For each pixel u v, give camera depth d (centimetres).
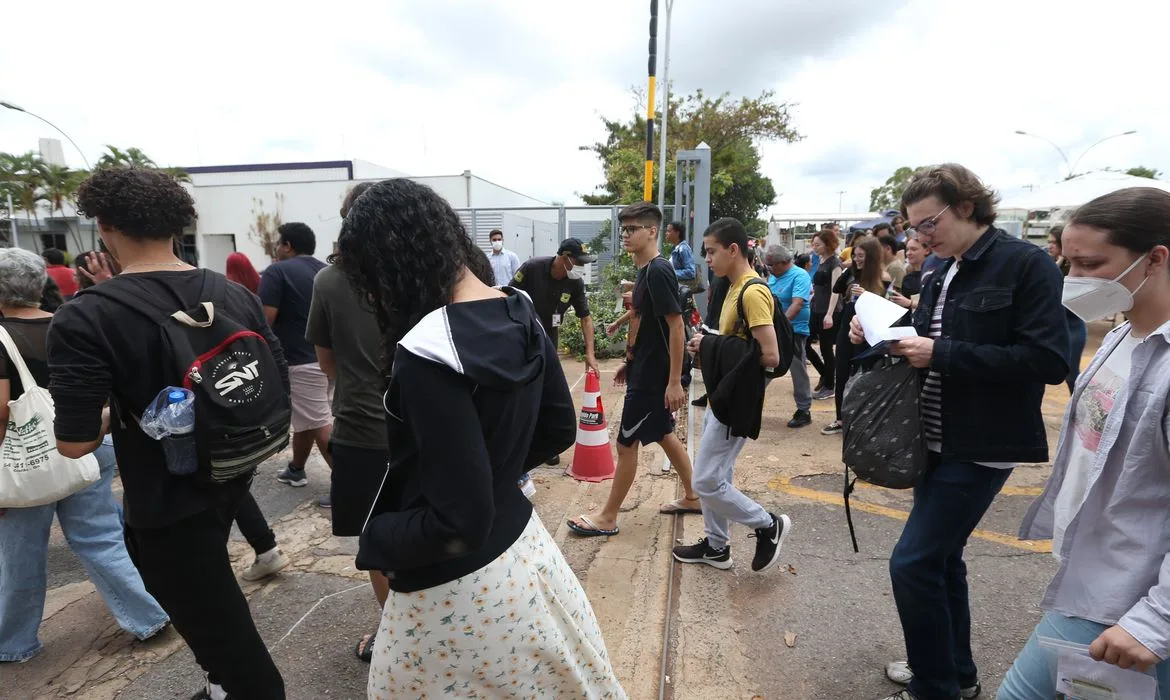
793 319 557
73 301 168
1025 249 189
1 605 261
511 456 131
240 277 530
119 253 188
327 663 262
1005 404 194
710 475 302
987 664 260
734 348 287
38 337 238
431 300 125
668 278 322
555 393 152
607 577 321
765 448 524
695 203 882
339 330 243
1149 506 135
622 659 260
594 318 966
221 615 192
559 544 355
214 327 185
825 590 315
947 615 212
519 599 132
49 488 233
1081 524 147
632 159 2206
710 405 296
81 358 165
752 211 3253
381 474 250
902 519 395
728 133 2477
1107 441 141
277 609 300
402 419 121
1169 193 137
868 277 488
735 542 364
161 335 173
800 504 417
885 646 272
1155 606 125
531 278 477
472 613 128
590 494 427
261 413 188
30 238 2655
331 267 251
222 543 194
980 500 202
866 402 212
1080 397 158
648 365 340
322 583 322
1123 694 131
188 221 195
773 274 577
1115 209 138
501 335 123
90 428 168
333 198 2141
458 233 130
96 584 268
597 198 2869
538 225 1628
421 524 116
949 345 190
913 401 203
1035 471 477
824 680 252
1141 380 137
